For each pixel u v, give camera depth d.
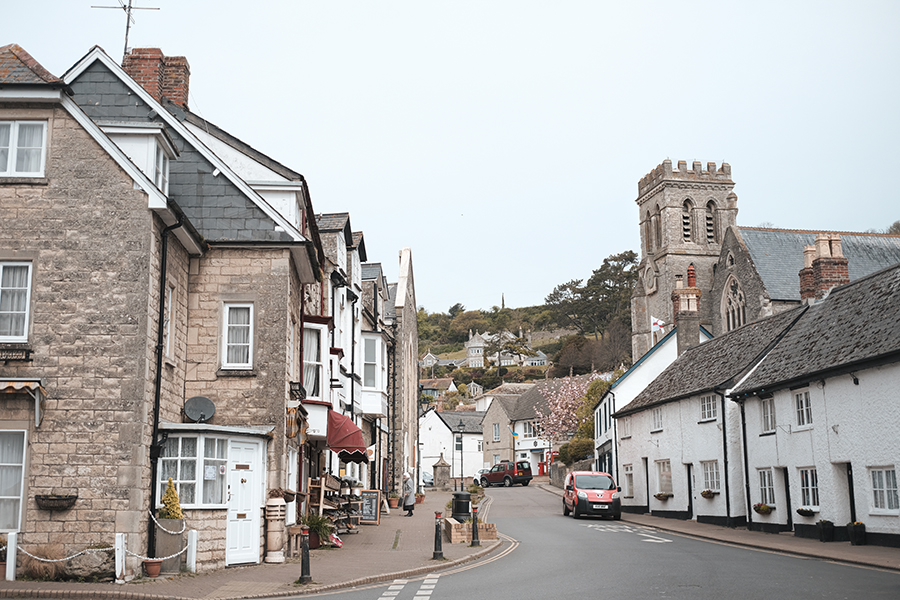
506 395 91.50
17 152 15.76
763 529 26.75
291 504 19.42
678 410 34.19
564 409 76.00
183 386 18.06
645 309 88.25
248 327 18.66
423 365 180.62
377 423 38.75
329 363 23.64
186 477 15.99
